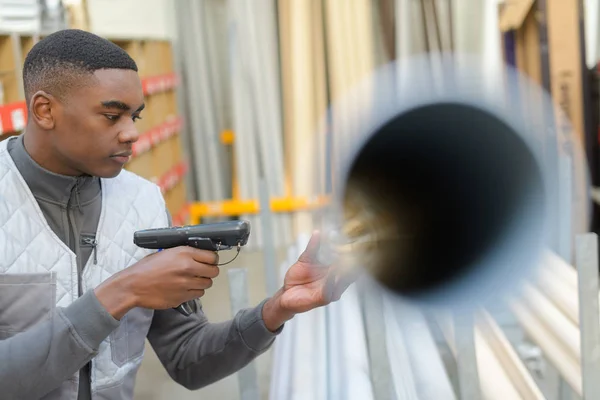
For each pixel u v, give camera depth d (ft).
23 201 3.56
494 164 2.07
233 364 3.90
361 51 15.98
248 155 16.43
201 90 16.81
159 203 4.08
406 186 2.00
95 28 16.10
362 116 2.06
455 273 2.04
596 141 12.51
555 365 5.12
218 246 3.08
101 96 3.27
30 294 3.52
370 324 4.04
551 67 12.22
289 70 16.12
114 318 3.06
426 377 4.62
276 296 3.68
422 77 2.10
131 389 3.99
